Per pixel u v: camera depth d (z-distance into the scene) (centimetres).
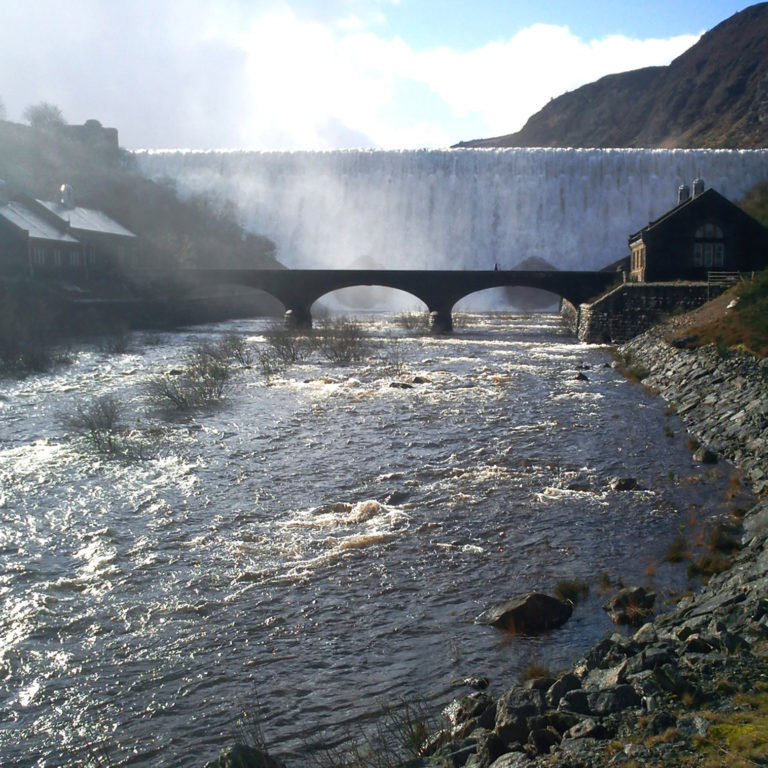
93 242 9450
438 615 1756
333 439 3338
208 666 1576
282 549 2155
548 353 6300
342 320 8656
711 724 1029
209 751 1316
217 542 2209
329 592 1889
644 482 2684
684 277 7144
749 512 2286
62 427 3550
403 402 4112
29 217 8369
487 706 1306
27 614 1794
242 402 4119
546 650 1567
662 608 1695
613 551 2088
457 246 15025
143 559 2095
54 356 5581
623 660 1323
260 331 8312
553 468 2875
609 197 15175
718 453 3002
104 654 1628
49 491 2641
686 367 4412
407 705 1393
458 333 8250
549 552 2091
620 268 9044
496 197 15425
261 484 2723
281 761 1252
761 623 1341
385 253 15088
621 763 979
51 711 1444
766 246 7094
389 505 2503
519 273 8306
